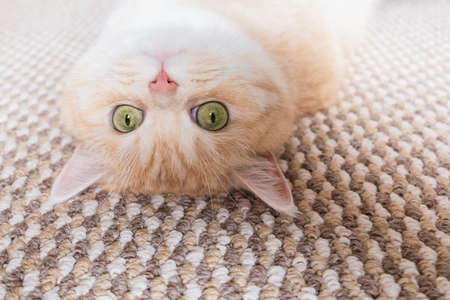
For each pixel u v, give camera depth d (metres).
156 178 0.30
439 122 0.33
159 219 0.29
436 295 0.25
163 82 0.29
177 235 0.28
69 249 0.27
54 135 0.33
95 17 0.45
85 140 0.30
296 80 0.34
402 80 0.37
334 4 0.39
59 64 0.39
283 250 0.27
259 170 0.30
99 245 0.27
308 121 0.34
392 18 0.45
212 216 0.29
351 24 0.40
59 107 0.35
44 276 0.26
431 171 0.30
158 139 0.30
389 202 0.29
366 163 0.31
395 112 0.34
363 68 0.39
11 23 0.44
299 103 0.34
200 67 0.29
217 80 0.29
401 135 0.33
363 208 0.29
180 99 0.29
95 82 0.30
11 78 0.38
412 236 0.27
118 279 0.26
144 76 0.29
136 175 0.30
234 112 0.29
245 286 0.26
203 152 0.30
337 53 0.37
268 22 0.34
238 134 0.30
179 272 0.26
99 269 0.27
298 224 0.28
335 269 0.26
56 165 0.31
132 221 0.29
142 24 0.31
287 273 0.26
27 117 0.34
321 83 0.35
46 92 0.37
